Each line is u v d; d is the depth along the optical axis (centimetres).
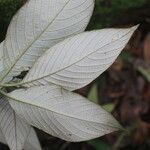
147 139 107
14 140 45
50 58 40
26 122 43
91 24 75
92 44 40
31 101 41
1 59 43
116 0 80
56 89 40
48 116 41
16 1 58
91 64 41
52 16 42
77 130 41
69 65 41
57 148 93
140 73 110
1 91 42
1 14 60
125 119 107
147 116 109
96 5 78
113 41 40
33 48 43
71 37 40
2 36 61
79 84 41
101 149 93
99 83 105
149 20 95
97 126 41
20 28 42
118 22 87
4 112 44
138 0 83
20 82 41
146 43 108
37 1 41
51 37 43
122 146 105
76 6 42
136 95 109
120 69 109
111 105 81
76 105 40
